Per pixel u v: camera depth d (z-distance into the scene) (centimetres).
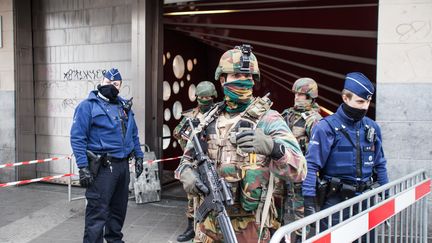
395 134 432
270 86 1012
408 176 317
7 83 677
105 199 376
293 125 425
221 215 194
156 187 585
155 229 470
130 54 629
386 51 432
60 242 428
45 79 695
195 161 222
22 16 677
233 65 207
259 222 207
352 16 719
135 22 604
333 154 279
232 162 208
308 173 278
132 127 411
